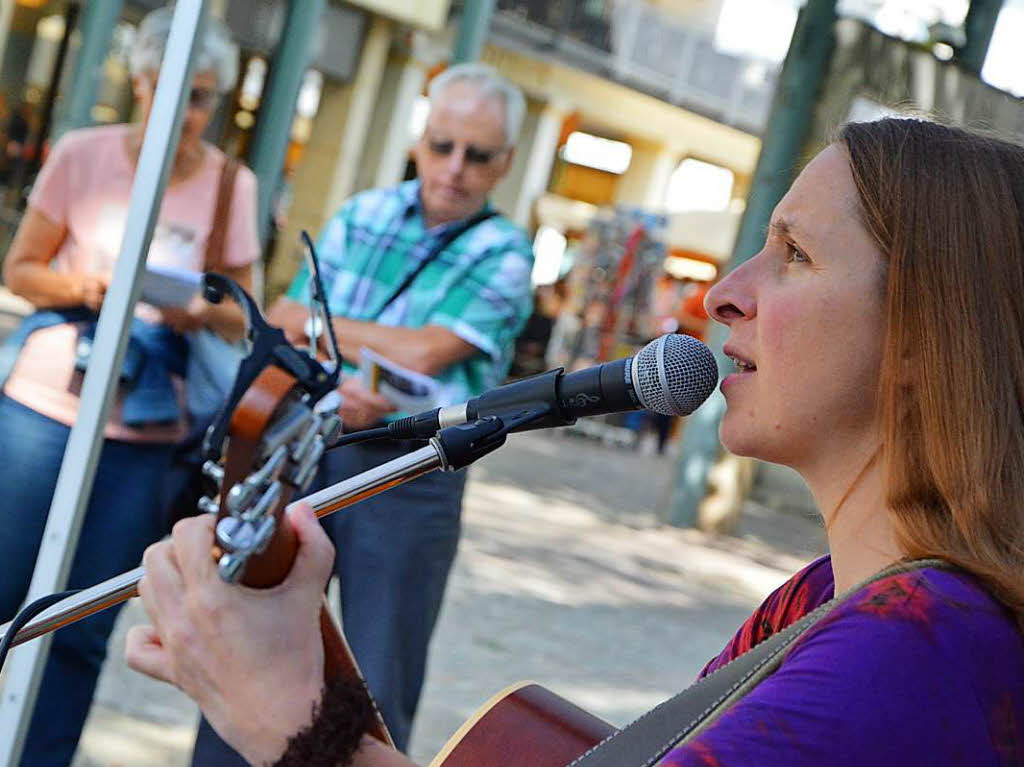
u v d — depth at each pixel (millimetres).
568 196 23078
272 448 992
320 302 1149
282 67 9617
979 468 1132
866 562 1222
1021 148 1253
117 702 4035
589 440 14703
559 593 6617
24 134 13680
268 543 1037
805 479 1288
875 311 1220
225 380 3021
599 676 5254
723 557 8875
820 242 1248
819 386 1234
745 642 1484
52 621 1350
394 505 2803
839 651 1053
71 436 2463
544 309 16766
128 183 3135
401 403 2811
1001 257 1182
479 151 3035
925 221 1197
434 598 2889
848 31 8836
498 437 1356
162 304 2953
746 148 23359
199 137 3250
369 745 1116
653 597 7059
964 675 1044
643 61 21312
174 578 1109
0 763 2377
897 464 1181
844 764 1011
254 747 1093
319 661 1115
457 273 3066
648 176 22812
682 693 1207
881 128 1275
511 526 8242
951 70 9117
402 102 17266
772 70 19766
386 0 16094
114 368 2457
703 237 16266
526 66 20297
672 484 9695
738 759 1011
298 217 16766
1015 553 1114
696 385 1407
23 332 3074
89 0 9227
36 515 3029
